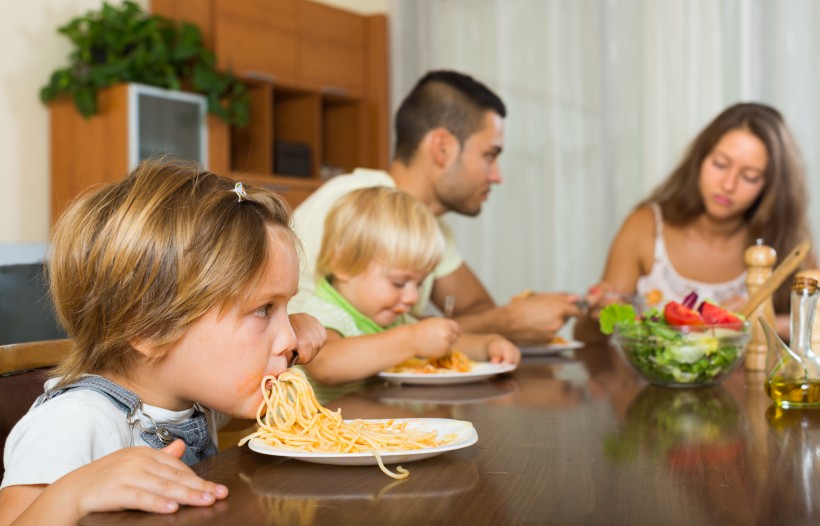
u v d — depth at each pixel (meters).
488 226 5.09
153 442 0.93
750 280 1.64
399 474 0.77
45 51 3.91
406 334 1.48
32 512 0.67
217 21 4.39
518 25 5.04
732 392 1.34
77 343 0.91
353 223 1.73
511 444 0.92
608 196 4.82
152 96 3.87
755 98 4.42
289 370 0.91
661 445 0.91
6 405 1.03
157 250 0.85
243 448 0.89
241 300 0.86
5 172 3.77
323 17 5.02
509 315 2.00
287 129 5.02
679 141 4.61
